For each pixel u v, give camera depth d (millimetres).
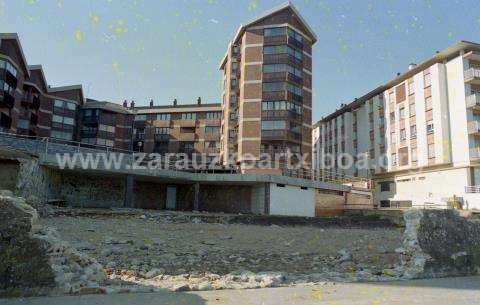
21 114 53875
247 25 50344
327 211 36156
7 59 44000
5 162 20500
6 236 6699
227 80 56656
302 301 6930
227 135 53656
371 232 23750
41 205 21547
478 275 10906
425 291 8172
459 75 41250
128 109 75812
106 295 6918
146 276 9633
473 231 11664
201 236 18156
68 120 63969
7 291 6516
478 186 37812
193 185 33812
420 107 45875
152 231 18672
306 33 52344
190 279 9414
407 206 47312
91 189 29422
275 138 46719
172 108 76000
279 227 24141
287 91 47906
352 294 7645
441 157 41750
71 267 7496
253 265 12281
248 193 33500
